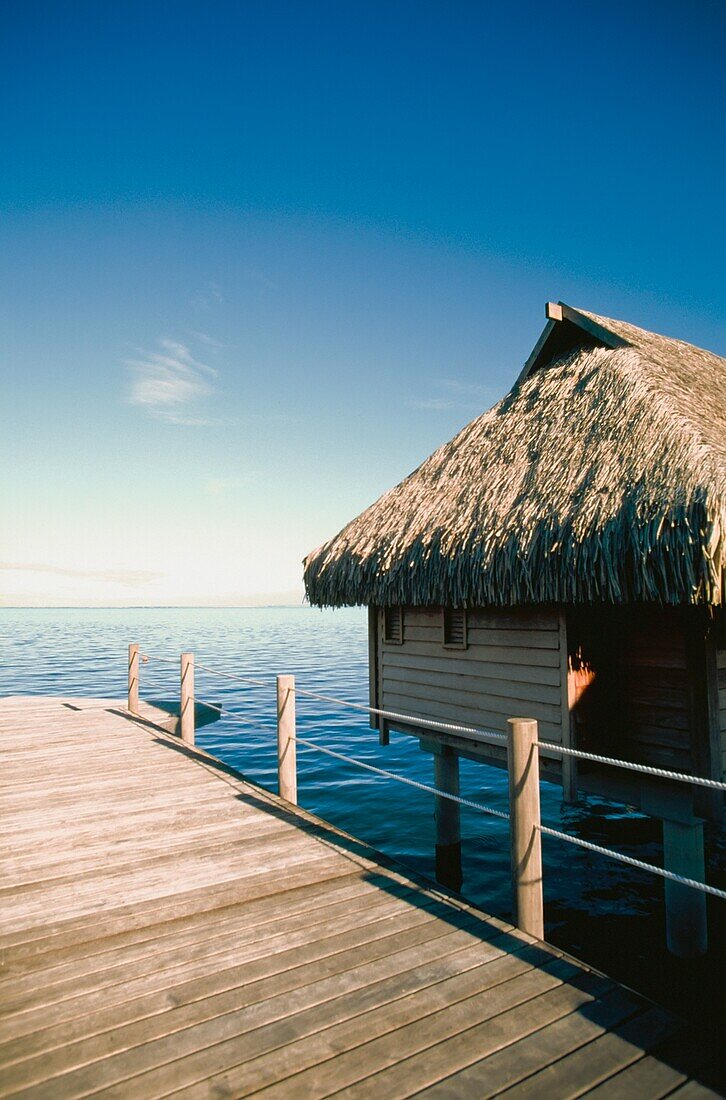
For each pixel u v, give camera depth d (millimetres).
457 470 8672
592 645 6965
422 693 8688
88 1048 3020
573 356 9172
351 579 8453
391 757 15734
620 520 5590
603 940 7070
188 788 7359
